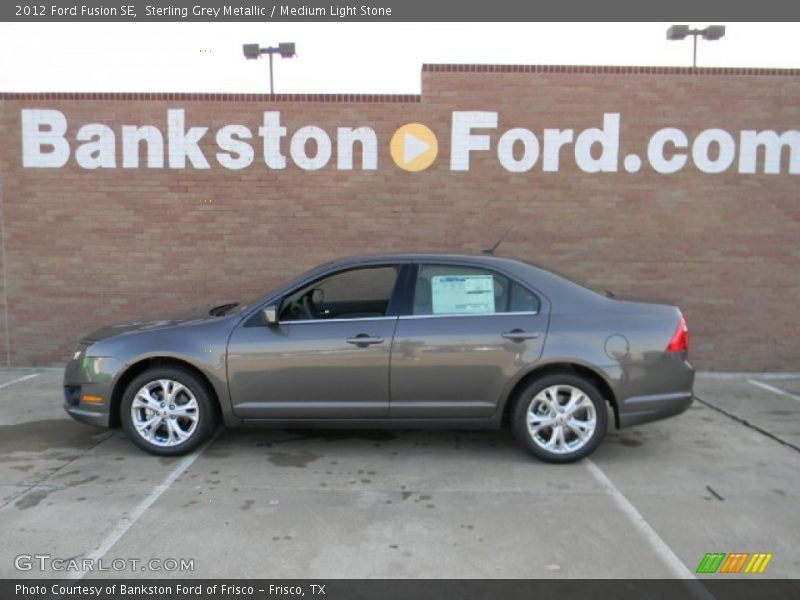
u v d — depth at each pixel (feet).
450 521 12.96
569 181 26.50
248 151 26.66
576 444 16.11
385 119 26.48
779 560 11.50
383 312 16.53
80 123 26.58
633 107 26.20
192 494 14.28
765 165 26.21
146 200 26.84
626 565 11.28
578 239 26.66
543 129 26.37
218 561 11.37
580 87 26.20
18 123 26.55
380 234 26.84
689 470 15.92
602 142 26.32
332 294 16.76
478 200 26.63
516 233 26.73
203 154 26.68
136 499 13.98
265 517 13.12
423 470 15.88
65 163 26.73
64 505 13.64
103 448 17.38
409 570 11.09
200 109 26.50
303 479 15.24
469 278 16.42
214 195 26.81
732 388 24.80
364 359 15.94
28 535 12.29
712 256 26.55
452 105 26.37
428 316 16.17
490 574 10.97
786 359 26.78
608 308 16.20
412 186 26.68
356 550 11.76
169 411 16.52
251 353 16.08
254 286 27.12
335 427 16.53
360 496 14.23
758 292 26.61
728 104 26.05
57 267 27.12
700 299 26.68
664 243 26.58
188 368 16.58
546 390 16.01
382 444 17.88
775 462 16.53
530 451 16.21
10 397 22.86
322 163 26.63
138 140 26.63
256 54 39.19
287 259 26.99
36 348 27.45
